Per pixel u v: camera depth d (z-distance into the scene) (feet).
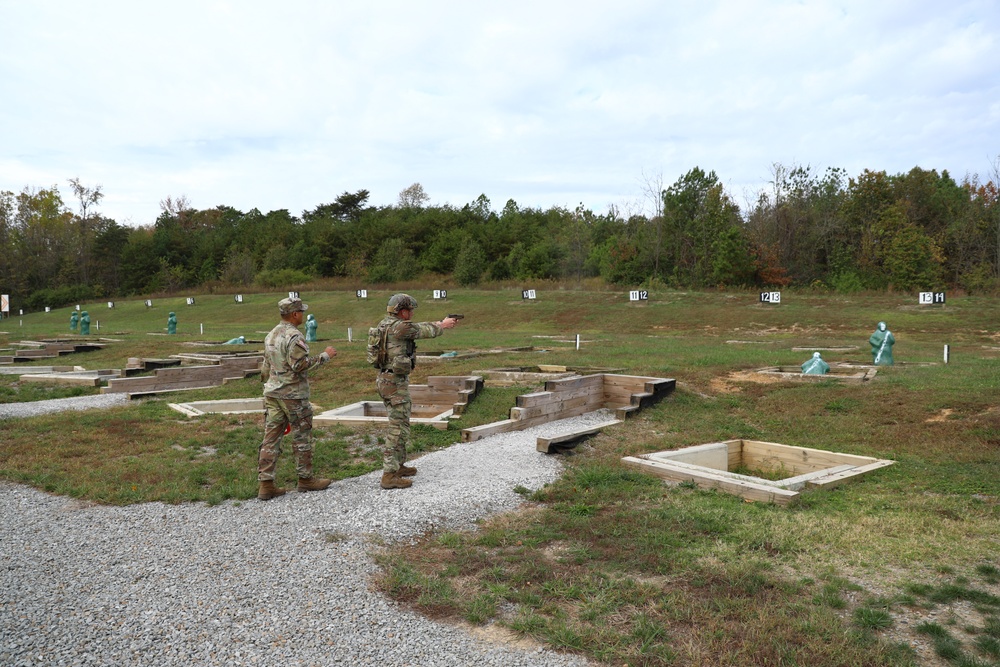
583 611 12.82
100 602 13.46
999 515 18.52
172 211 353.92
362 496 20.26
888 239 163.12
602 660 11.25
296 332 20.47
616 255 186.80
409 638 12.07
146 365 54.75
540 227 273.13
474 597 13.60
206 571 14.85
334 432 29.58
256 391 44.91
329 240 280.92
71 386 49.70
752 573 14.42
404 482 21.21
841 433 30.19
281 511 18.95
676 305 125.70
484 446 27.14
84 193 294.46
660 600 13.28
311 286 211.41
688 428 30.78
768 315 109.91
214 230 341.00
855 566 15.02
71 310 203.51
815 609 12.81
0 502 20.48
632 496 20.42
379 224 284.41
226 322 147.02
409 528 17.57
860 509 19.03
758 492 20.02
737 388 39.70
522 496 20.68
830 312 108.99
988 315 98.37
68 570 15.02
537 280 196.75
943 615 12.69
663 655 11.24
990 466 24.02
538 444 26.02
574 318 121.60
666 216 184.75
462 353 59.21
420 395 36.47
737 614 12.62
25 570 15.06
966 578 14.29
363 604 13.35
